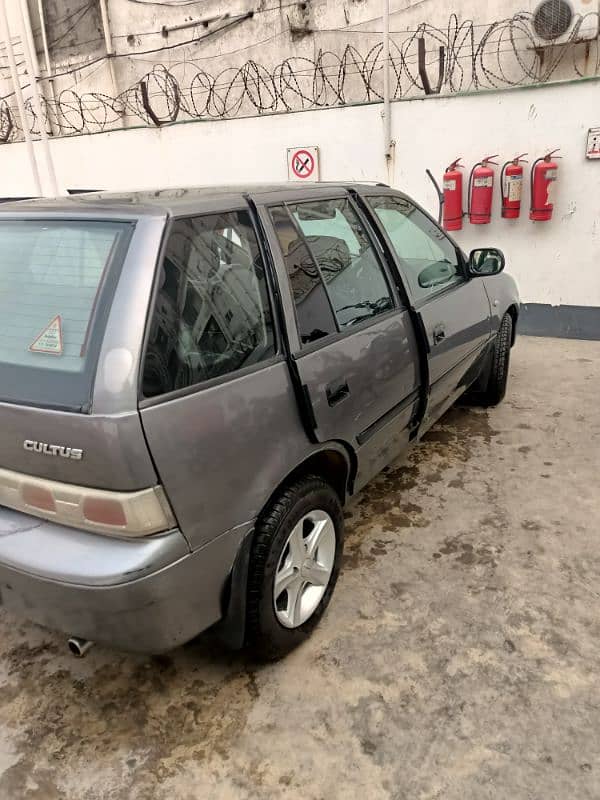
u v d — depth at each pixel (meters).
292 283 2.33
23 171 8.61
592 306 5.98
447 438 4.14
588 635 2.42
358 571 2.84
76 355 1.76
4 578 1.89
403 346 2.94
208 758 1.99
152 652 1.91
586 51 6.64
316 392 2.28
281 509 2.16
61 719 2.16
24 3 9.44
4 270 2.09
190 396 1.82
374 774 1.91
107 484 1.70
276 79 8.73
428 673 2.27
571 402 4.64
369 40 7.98
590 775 1.88
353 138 6.39
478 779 1.88
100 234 1.94
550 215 5.77
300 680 2.27
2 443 1.85
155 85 9.71
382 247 3.02
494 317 4.15
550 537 3.04
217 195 2.24
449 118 5.92
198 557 1.87
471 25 6.65
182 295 1.89
